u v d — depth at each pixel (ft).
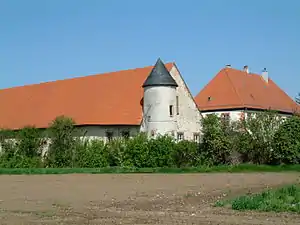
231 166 150.71
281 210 61.52
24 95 219.61
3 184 108.58
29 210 66.28
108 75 201.26
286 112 246.68
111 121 172.65
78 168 153.89
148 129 170.19
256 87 247.09
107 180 116.88
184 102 181.16
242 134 157.38
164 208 66.80
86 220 56.49
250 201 66.13
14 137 169.48
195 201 75.00
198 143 156.25
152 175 132.05
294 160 158.81
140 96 180.04
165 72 172.76
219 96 231.50
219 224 51.75
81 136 175.32
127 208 67.41
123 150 155.53
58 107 197.16
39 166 162.71
